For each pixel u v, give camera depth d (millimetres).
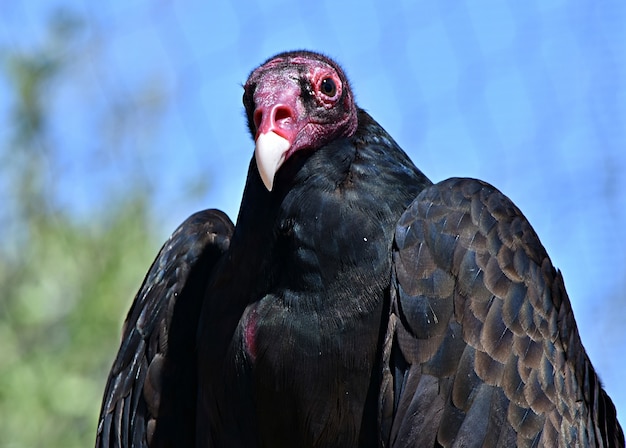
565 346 9023
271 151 9094
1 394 14211
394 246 8836
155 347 9688
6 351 14547
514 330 8672
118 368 9836
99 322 14711
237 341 8984
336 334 8781
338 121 9375
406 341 8609
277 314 8875
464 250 8742
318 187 9039
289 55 9727
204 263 9828
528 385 8617
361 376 8773
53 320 14820
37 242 15328
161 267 9938
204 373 9242
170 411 9617
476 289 8664
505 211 9039
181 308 9719
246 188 9305
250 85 9609
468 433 8453
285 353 8820
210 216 10164
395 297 8711
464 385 8516
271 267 9000
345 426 8797
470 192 8992
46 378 14312
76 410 14227
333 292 8820
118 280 14938
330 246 8859
